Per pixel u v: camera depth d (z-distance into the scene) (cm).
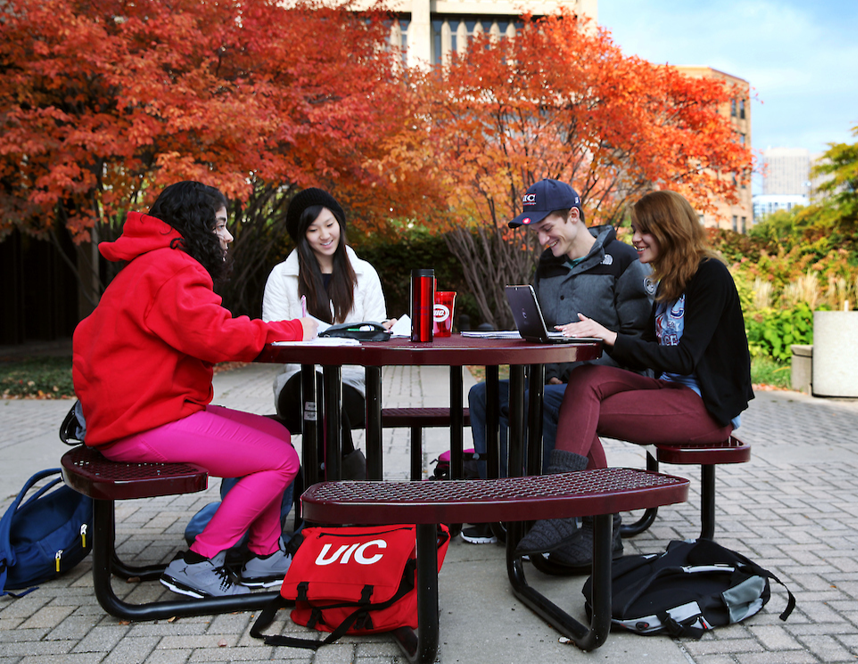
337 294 330
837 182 1917
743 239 1450
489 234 1132
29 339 1484
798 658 200
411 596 216
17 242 1412
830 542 301
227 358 225
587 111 872
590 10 1744
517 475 251
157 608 228
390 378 899
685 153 897
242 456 234
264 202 1048
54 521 265
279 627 224
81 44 726
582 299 319
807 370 788
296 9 916
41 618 231
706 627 215
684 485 197
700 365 264
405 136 865
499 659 200
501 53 872
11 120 755
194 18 799
